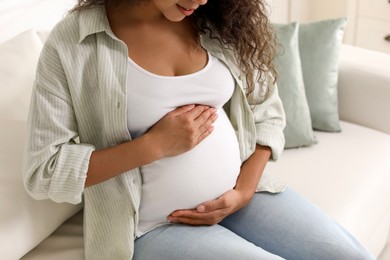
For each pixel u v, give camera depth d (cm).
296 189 146
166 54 109
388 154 164
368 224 149
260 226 123
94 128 109
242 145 127
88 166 102
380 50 267
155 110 106
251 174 127
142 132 109
